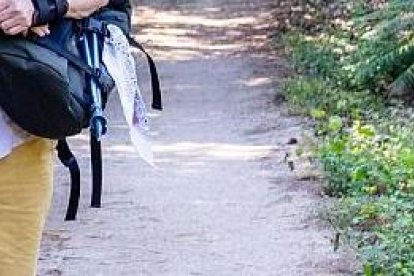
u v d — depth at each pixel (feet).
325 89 65.51
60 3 12.09
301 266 31.76
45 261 32.60
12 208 12.50
